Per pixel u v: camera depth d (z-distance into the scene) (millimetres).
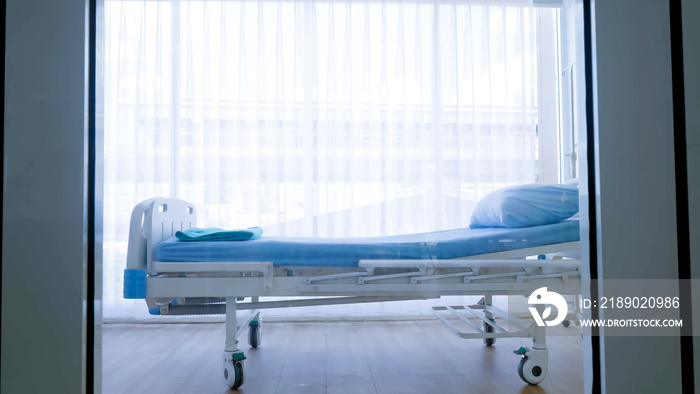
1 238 751
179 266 1601
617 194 802
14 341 751
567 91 1911
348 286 1579
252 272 1593
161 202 1721
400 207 2164
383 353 1812
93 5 783
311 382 1616
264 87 2268
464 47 2209
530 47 2145
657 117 798
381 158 2197
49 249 755
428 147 2180
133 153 2271
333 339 1913
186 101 2273
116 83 2293
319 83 2256
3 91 754
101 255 809
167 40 2318
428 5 2244
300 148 2213
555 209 1613
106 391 1523
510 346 1834
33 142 756
